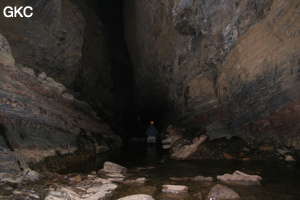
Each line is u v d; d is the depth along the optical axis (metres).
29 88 7.52
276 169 6.24
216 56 9.27
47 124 7.59
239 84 8.71
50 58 10.20
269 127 8.00
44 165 6.34
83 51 13.02
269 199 4.20
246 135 8.63
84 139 9.27
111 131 12.23
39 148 6.66
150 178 5.76
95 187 4.78
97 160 8.07
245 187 4.86
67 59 10.91
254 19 7.84
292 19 7.02
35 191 4.24
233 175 5.40
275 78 7.68
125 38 18.59
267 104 7.96
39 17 9.46
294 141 7.51
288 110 7.51
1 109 6.12
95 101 13.80
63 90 9.13
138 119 17.52
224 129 9.27
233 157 7.89
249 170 6.22
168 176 5.93
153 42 13.18
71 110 9.48
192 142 8.42
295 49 7.15
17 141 6.09
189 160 7.95
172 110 14.38
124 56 19.20
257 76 8.09
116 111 16.19
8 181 4.55
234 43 8.54
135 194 4.57
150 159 8.24
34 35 9.41
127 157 8.65
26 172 5.20
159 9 11.45
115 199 4.33
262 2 7.54
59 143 7.70
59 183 5.00
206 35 9.37
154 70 14.62
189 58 10.77
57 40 10.20
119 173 6.17
